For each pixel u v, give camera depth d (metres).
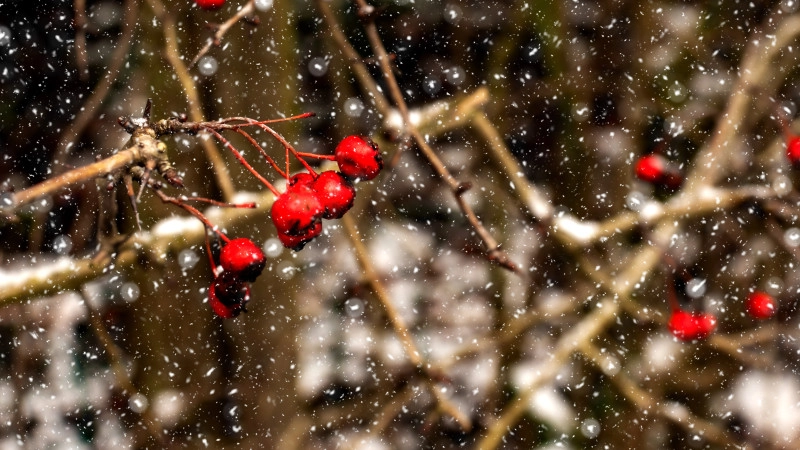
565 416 0.86
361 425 0.86
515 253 0.92
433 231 1.01
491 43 0.97
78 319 0.79
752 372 0.87
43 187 0.46
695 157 0.88
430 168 0.99
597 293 0.76
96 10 0.82
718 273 0.89
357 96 0.98
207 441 0.72
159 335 0.73
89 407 0.77
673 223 0.67
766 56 0.71
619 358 0.86
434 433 0.86
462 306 0.96
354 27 0.96
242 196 0.62
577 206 0.91
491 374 0.90
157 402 0.73
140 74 0.76
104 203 0.57
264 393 0.72
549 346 0.89
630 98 0.89
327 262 0.91
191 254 0.59
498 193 0.90
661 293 0.88
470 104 0.67
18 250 0.70
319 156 0.51
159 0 0.67
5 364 0.78
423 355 0.90
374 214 0.97
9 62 0.80
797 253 0.65
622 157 0.90
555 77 0.91
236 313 0.51
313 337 0.87
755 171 0.79
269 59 0.68
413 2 0.96
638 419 0.83
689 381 0.85
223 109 0.69
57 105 0.82
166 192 0.69
